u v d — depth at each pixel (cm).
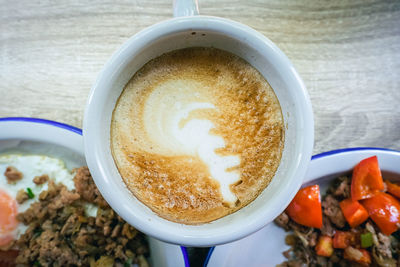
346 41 20
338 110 20
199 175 16
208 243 14
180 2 15
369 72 20
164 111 16
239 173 16
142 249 19
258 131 16
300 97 15
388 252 19
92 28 19
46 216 19
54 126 18
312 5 20
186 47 16
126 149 16
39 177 19
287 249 20
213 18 15
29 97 19
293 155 15
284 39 20
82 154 18
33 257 18
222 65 16
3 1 20
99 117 15
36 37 19
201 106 16
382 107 20
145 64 16
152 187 16
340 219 19
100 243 19
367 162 18
